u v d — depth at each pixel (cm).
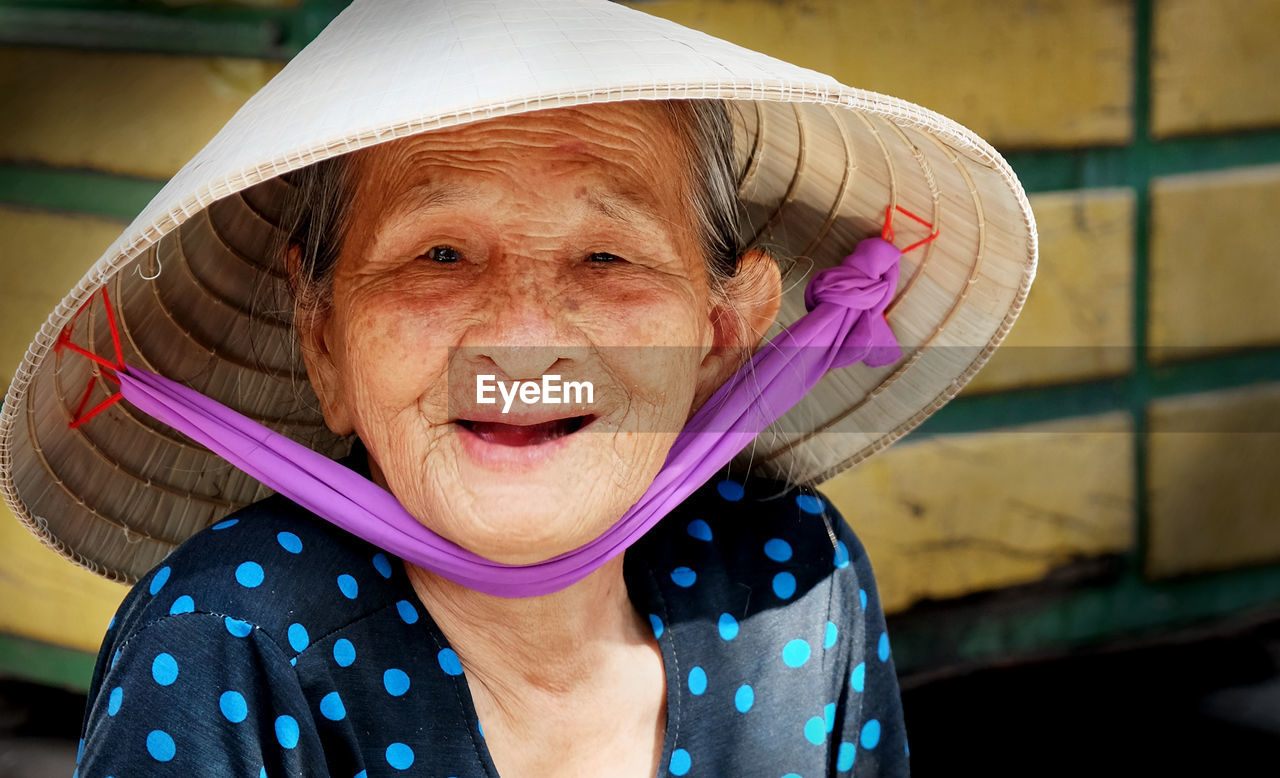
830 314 109
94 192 150
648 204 98
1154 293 179
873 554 175
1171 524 189
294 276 102
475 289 96
